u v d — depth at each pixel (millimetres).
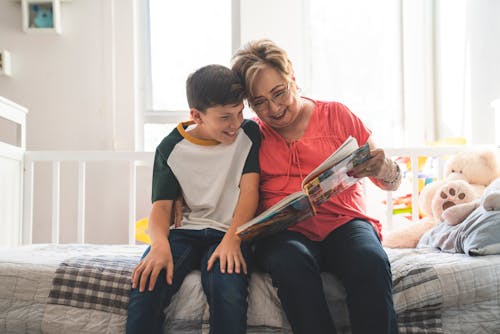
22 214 1929
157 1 2447
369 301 947
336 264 1074
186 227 1208
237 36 2422
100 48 2359
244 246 1121
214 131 1194
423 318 1091
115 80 2361
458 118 2236
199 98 1158
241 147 1248
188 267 1122
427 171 2244
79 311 1094
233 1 2430
